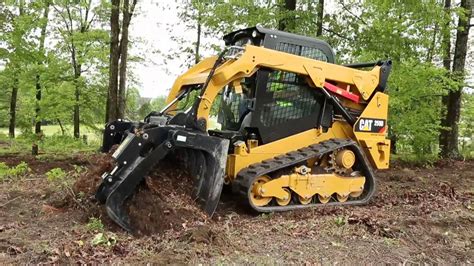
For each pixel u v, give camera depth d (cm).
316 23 1221
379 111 767
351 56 1220
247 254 472
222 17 1199
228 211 646
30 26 1080
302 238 537
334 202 710
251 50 634
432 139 1318
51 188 724
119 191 523
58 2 1320
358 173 744
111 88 1189
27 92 1342
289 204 673
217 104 755
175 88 739
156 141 545
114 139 714
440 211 698
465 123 1717
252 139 671
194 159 591
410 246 527
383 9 1175
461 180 1052
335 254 486
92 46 1514
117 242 482
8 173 845
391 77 1145
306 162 695
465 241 556
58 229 525
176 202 549
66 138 1245
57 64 1288
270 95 677
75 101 1406
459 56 1379
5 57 1091
